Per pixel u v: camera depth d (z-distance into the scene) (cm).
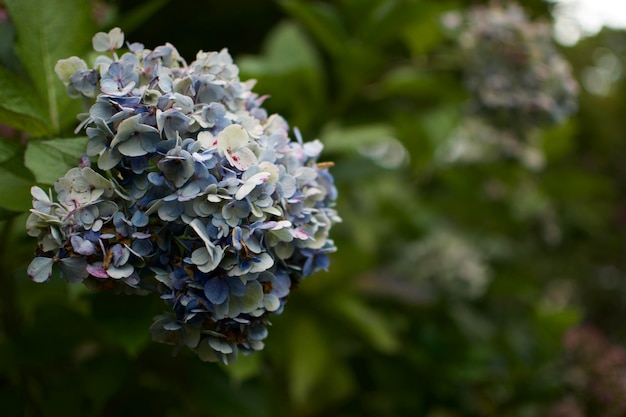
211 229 57
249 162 58
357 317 108
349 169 100
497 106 115
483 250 156
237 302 58
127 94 58
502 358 121
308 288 104
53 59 68
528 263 172
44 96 68
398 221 152
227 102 61
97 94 60
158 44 107
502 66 115
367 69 101
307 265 61
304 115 98
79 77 59
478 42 116
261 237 58
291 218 59
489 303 150
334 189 64
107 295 69
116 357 77
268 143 60
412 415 116
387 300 131
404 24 103
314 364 103
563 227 180
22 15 68
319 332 107
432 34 112
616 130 212
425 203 152
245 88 62
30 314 79
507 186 143
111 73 58
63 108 68
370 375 123
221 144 57
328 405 122
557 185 146
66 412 75
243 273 57
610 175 217
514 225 150
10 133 82
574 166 208
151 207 57
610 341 216
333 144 108
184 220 57
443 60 121
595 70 219
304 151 62
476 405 121
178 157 56
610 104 214
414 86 112
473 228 165
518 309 151
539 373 120
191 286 57
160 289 58
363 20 104
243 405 81
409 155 121
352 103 114
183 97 58
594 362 120
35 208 57
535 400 119
